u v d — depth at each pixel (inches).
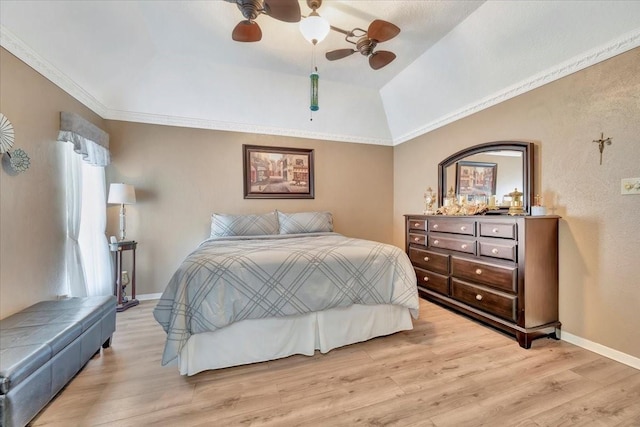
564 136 87.2
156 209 133.3
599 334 78.9
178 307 66.6
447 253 111.8
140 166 130.7
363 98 151.1
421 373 69.4
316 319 81.2
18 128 74.9
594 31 75.5
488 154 112.4
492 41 94.0
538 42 86.1
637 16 68.1
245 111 141.8
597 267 79.5
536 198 93.7
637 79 71.0
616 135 75.3
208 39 102.8
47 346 54.0
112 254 124.9
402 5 85.4
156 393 62.1
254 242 112.5
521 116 100.2
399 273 89.9
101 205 116.2
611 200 76.5
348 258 85.3
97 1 80.4
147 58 111.8
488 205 109.7
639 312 71.3
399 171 175.6
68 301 80.6
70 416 54.6
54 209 90.2
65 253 96.0
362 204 174.6
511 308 85.7
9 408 44.5
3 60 70.1
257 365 74.2
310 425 52.5
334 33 98.6
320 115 153.9
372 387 63.9
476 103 116.9
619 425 52.1
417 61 118.1
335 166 167.9
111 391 62.6
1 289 69.4
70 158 96.7
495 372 69.6
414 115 149.3
